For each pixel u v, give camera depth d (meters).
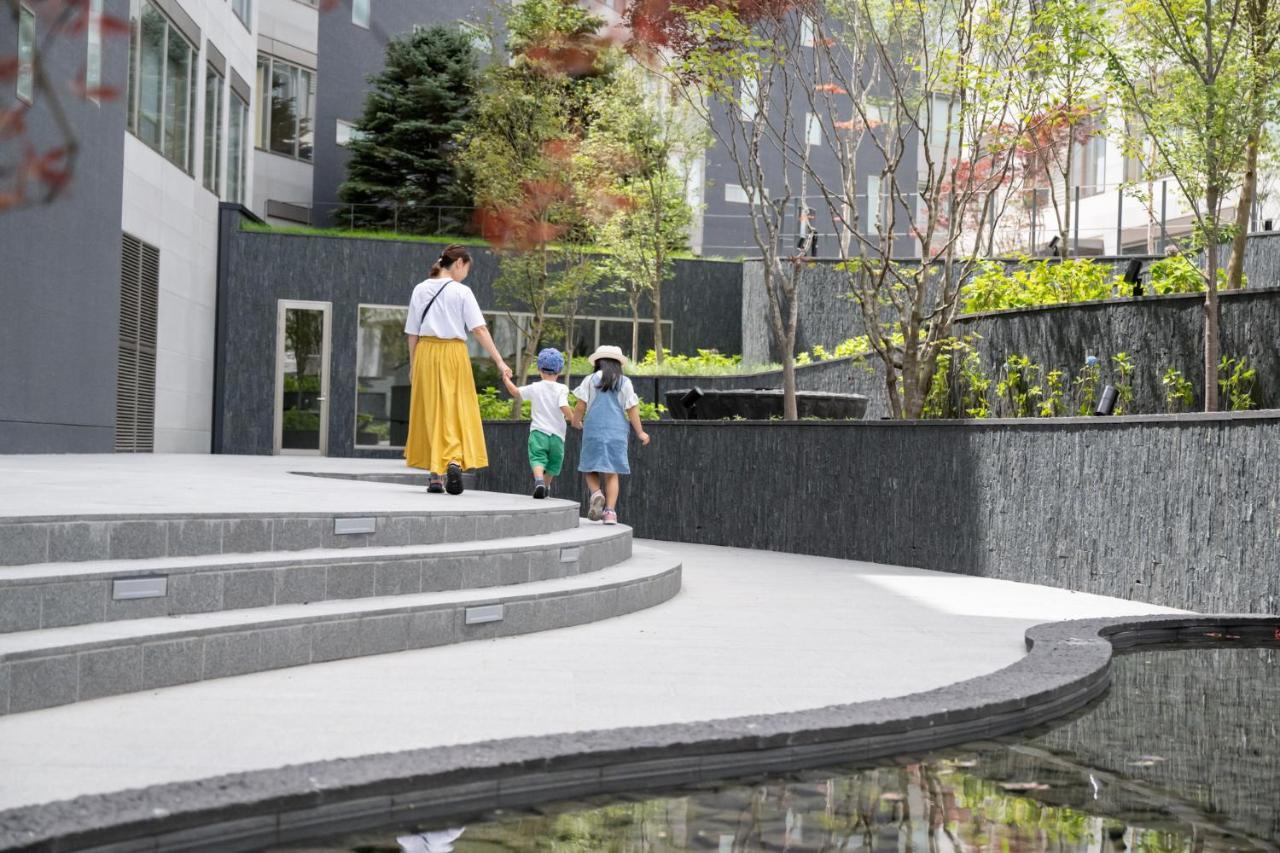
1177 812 2.82
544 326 22.17
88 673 4.06
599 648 5.52
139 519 5.02
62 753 3.30
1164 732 3.83
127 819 2.46
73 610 4.40
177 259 18.23
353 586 5.53
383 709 4.01
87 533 4.84
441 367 8.08
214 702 4.09
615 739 3.22
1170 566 7.75
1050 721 4.03
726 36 10.96
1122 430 8.24
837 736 3.44
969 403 12.03
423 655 5.26
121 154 14.88
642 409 17.73
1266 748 3.62
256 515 5.50
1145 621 6.17
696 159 22.81
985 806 2.90
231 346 20.61
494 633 5.84
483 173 21.36
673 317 22.84
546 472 9.03
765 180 25.64
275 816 2.65
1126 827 2.69
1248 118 8.92
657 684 4.55
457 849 2.53
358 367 21.11
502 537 6.98
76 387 13.67
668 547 12.16
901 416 11.74
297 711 3.95
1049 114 10.74
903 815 2.80
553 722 3.81
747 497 12.34
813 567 10.12
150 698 4.13
